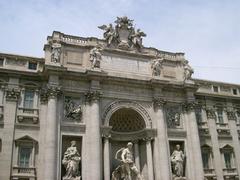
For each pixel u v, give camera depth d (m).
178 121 41.50
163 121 39.50
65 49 38.66
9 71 36.12
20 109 35.25
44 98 36.19
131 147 37.38
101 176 34.47
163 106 40.69
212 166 42.66
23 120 34.88
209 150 43.59
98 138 35.16
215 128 45.16
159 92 40.69
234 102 48.66
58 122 34.91
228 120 47.03
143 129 39.09
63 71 36.16
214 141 44.22
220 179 42.22
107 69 39.69
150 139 38.50
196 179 38.44
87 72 37.09
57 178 32.69
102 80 38.09
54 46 37.22
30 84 36.66
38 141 34.47
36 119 35.19
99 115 36.75
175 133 40.47
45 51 37.31
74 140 35.66
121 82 39.34
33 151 33.94
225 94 48.22
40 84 37.03
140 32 43.66
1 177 31.83
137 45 42.88
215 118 45.91
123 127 41.16
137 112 39.50
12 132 33.91
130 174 35.59
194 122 41.19
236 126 47.12
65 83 36.97
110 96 38.53
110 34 41.41
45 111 35.72
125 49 41.88
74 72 36.84
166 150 38.03
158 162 37.72
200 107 45.78
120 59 41.06
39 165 33.34
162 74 42.88
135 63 41.75
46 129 34.12
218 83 48.44
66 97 36.91
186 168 39.28
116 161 38.97
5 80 35.91
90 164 34.16
